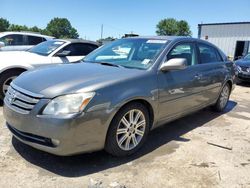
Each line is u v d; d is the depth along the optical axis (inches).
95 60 174.2
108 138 128.0
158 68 152.1
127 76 136.4
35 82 127.6
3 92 220.7
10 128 133.0
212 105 225.1
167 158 140.7
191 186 117.3
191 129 186.9
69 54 267.0
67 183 113.8
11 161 127.8
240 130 192.1
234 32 903.1
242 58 460.8
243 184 121.7
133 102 135.6
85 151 121.7
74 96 116.7
